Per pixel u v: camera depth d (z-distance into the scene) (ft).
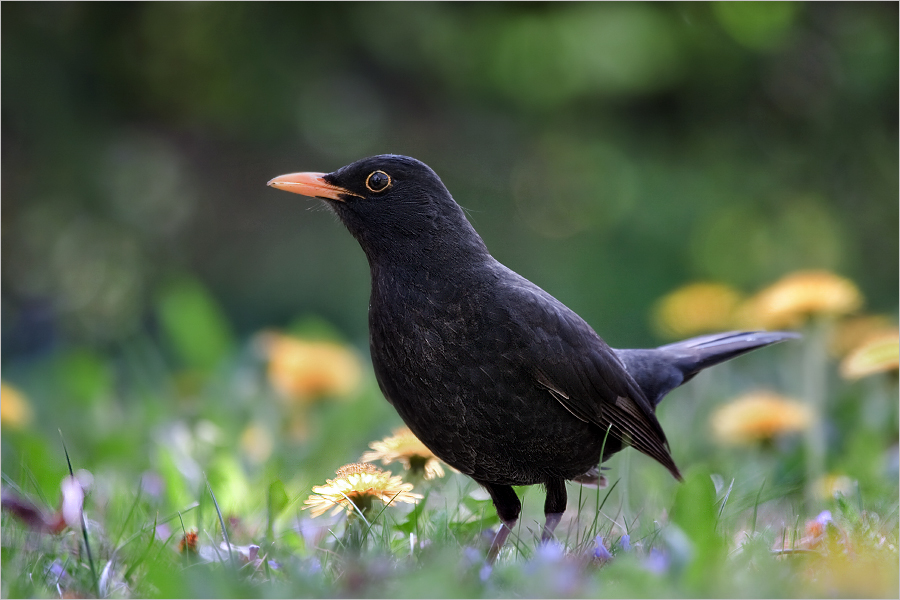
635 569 15.34
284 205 59.16
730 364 42.42
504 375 19.98
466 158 59.21
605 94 55.93
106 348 54.29
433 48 55.06
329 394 31.48
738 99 55.62
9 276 54.49
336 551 18.90
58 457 28.17
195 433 28.25
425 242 20.63
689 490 17.13
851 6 54.80
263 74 54.49
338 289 56.49
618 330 54.24
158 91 55.16
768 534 18.70
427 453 22.39
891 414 29.35
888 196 56.34
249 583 16.08
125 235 56.54
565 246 58.70
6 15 49.21
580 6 53.78
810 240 57.98
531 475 21.11
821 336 26.30
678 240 56.54
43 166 51.67
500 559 19.04
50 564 17.53
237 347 45.68
